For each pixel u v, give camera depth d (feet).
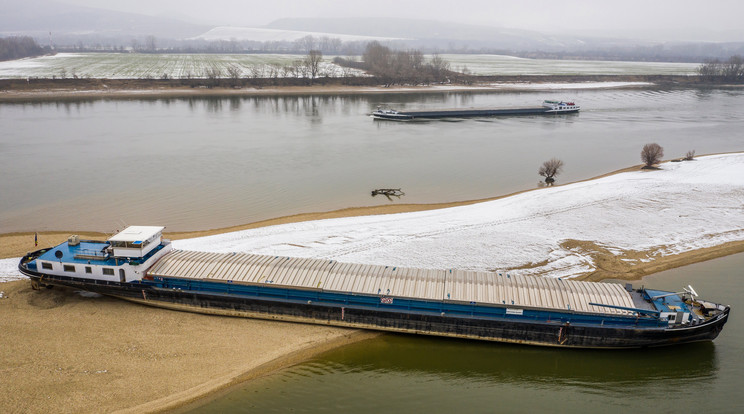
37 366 103.91
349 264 133.49
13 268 147.23
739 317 128.47
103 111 472.03
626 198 218.59
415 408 99.19
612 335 114.73
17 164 274.36
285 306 123.03
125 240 128.47
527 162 303.68
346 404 99.71
